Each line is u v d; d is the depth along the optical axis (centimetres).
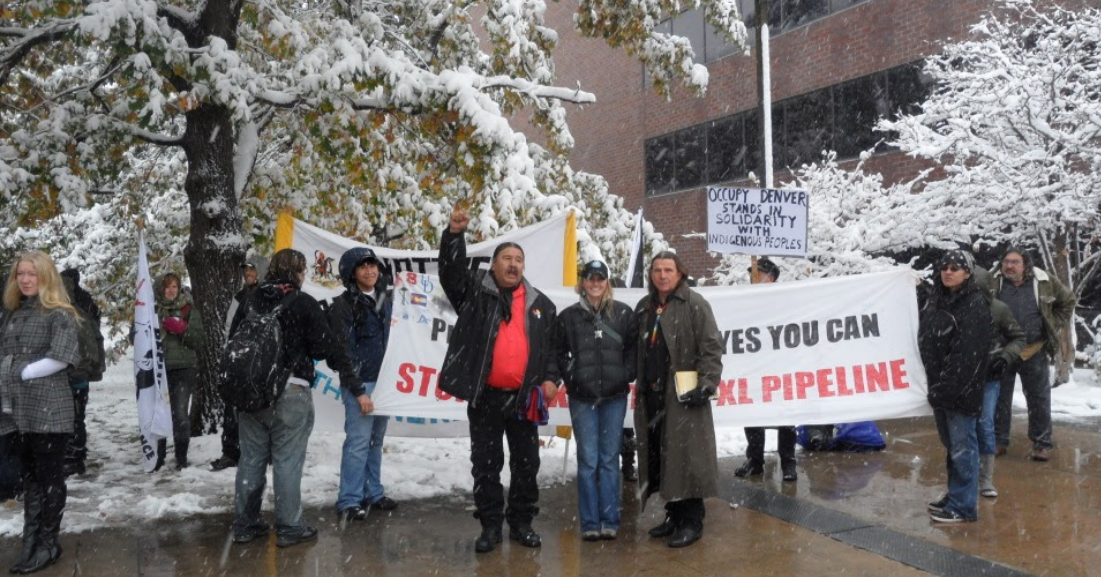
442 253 564
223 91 773
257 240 1078
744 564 532
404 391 653
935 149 1242
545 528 611
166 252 1366
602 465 584
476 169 850
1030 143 1265
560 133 1118
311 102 838
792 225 849
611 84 2514
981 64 1327
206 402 931
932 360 612
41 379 513
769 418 697
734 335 708
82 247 1630
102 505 657
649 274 584
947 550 546
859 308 707
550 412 693
